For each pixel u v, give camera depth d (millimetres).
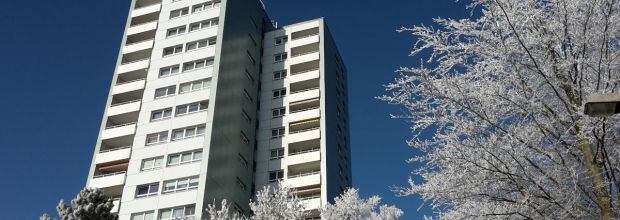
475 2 7945
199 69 36719
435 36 7992
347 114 48000
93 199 15602
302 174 36062
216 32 38594
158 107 35469
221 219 20547
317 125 39531
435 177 7809
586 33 7059
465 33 7926
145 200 30641
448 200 7844
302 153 37000
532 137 7328
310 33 46062
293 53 44750
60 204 15328
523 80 7441
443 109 7777
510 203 7609
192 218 23859
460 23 7934
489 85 7496
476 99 7633
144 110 35625
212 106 33844
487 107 7523
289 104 40719
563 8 7188
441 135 7785
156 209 29969
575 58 7188
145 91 36750
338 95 46156
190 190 29938
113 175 32312
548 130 7332
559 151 7367
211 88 35000
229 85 37031
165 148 32844
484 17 7742
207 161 30844
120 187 32219
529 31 7516
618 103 5332
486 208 7855
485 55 7738
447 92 7676
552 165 7469
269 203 19109
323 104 40094
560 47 7262
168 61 38188
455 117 7656
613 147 7023
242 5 43875
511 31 7547
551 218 7004
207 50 37750
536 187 7207
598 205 6703
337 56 49562
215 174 31234
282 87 42094
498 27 7551
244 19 43469
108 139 34781
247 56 41938
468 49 7797
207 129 32562
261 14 48312
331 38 48344
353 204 23953
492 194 7645
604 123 6508
